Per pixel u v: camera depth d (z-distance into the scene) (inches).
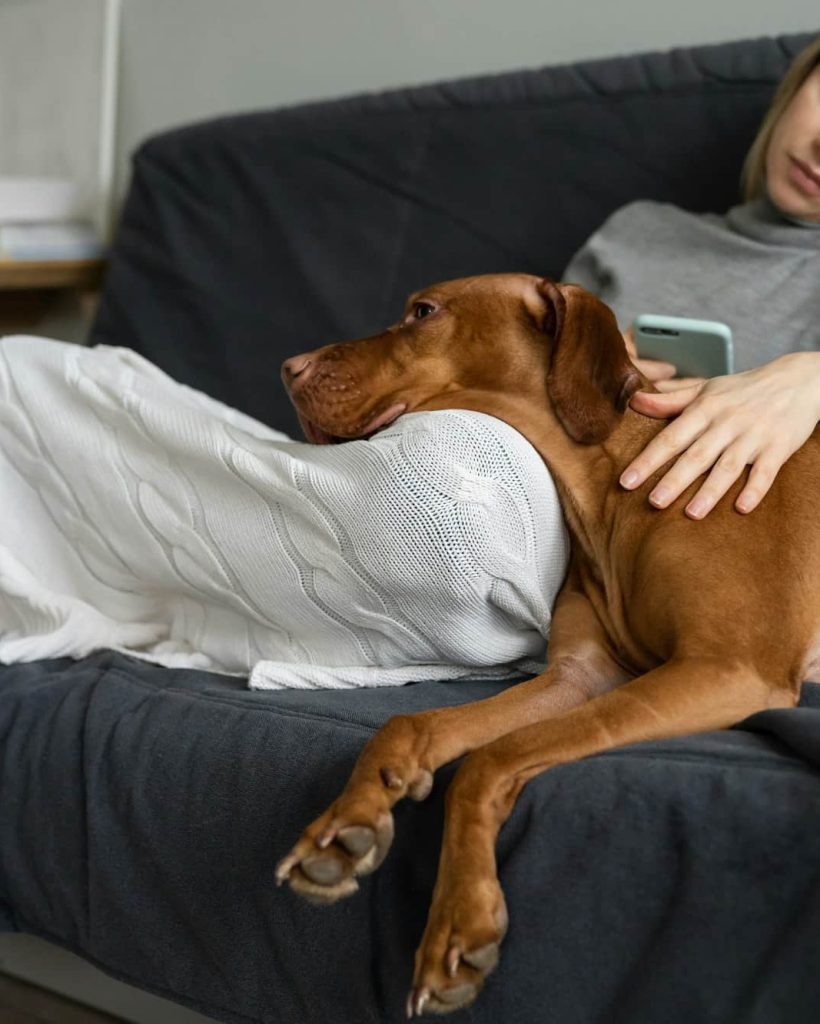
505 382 57.4
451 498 52.0
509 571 53.7
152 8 117.7
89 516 64.6
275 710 53.4
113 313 103.0
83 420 64.0
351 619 56.7
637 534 53.1
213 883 51.5
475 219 87.9
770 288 74.0
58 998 66.2
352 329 91.1
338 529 54.4
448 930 39.4
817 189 72.4
